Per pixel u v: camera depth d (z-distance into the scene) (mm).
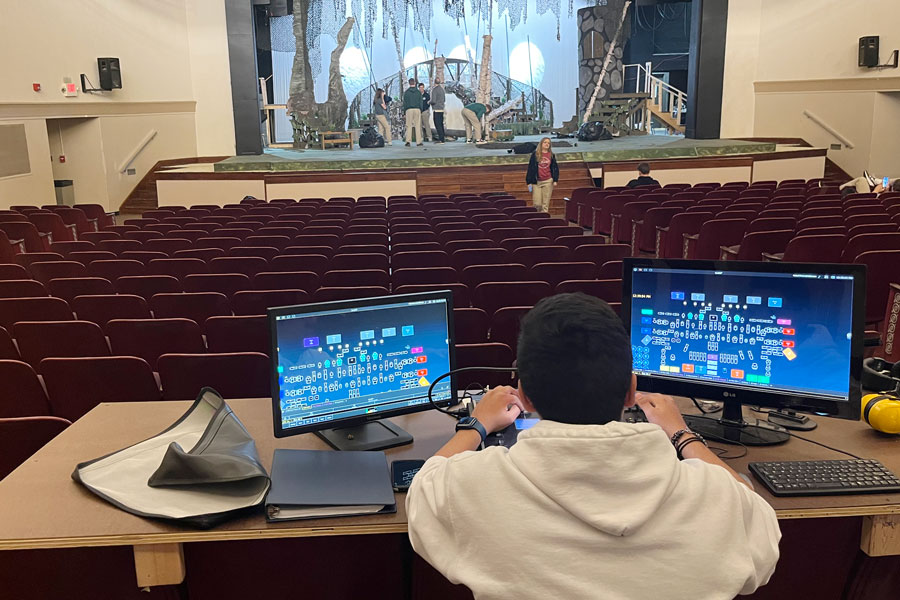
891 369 2336
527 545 1250
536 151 11055
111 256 6258
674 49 20781
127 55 14445
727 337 2141
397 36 18672
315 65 18422
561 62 20094
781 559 2023
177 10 15695
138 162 14836
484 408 1831
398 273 5070
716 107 16031
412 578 1973
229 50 15297
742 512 1306
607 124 17797
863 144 15000
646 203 8789
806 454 2020
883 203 8281
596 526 1229
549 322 1399
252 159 14516
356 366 2123
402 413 2189
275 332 2023
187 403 2408
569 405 1354
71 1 12930
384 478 1851
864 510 1752
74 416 3311
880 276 5051
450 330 2227
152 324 3799
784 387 2088
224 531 1672
